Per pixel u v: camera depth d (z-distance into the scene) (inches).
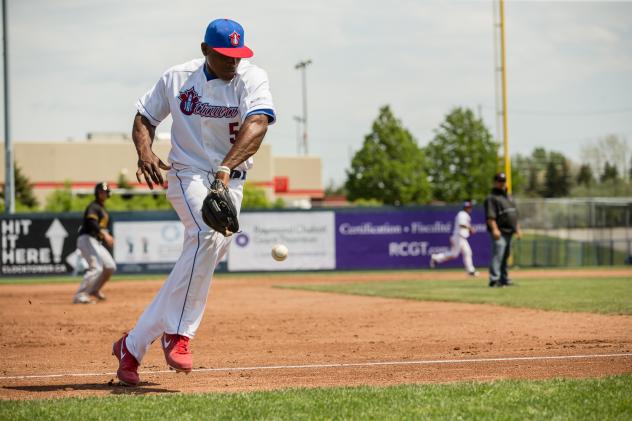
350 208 2059.5
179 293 393.4
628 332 631.2
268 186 4726.9
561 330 652.7
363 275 1881.2
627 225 2268.7
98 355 558.3
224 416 322.3
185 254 393.1
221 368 484.1
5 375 460.1
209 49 380.2
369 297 1108.5
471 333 650.8
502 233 1242.6
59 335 692.1
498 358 506.0
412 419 314.8
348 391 372.2
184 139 394.9
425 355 530.3
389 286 1354.6
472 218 2110.0
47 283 1706.4
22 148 4495.6
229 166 373.4
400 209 2081.7
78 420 318.0
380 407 335.6
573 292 1085.1
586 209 2256.4
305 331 697.6
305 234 2039.9
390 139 4252.0
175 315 394.9
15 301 1137.4
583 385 377.4
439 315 809.5
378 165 4239.7
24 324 791.7
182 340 396.2
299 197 5364.2
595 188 5147.6
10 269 1948.8
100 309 976.9
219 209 366.9
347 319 797.2
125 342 406.6
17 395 389.1
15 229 1955.0
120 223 1982.0
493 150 4505.4
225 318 833.5
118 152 4618.6
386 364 490.3
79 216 1973.4
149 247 1988.2
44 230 1963.6
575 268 2118.6
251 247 2017.7
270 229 2026.3
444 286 1318.9
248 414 325.1
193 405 343.0
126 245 1982.0
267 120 385.1
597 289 1145.4
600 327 668.1
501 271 1250.6
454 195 4483.3
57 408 338.3
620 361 481.7
